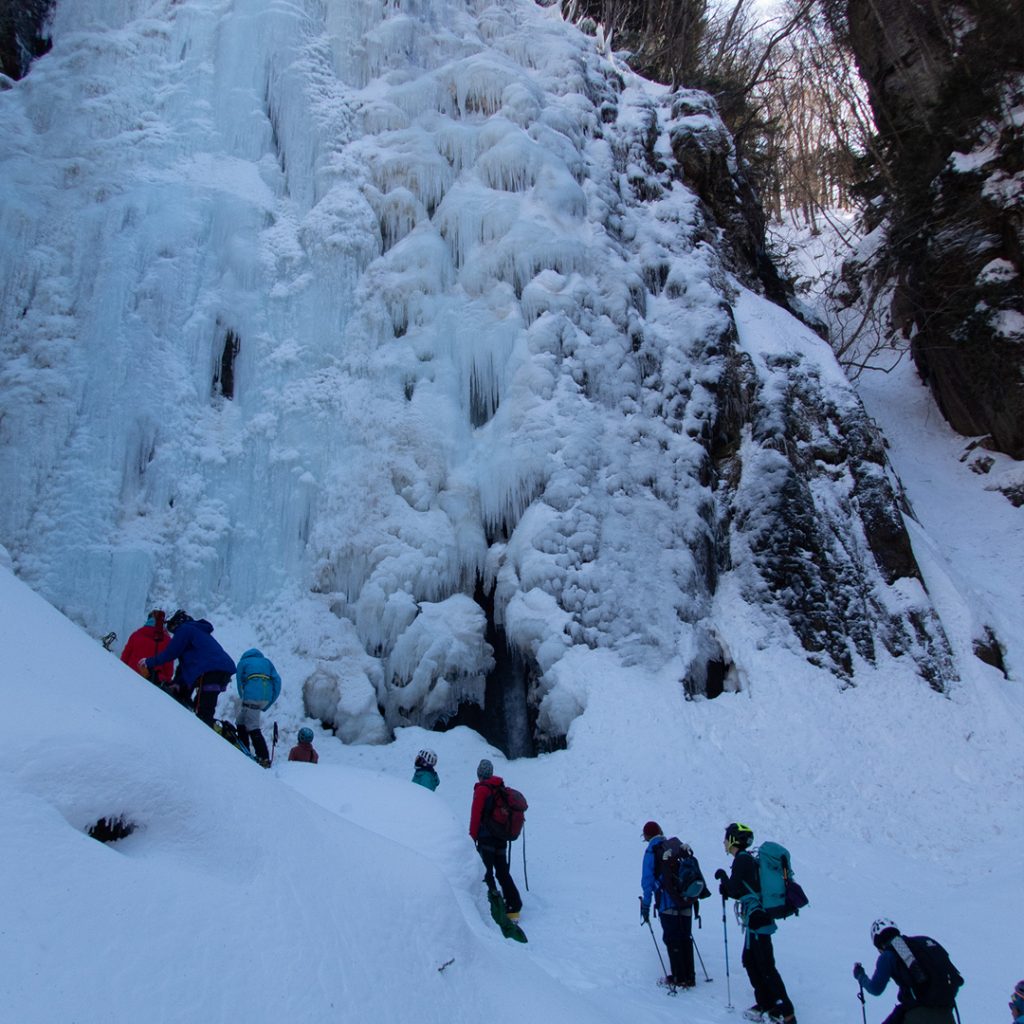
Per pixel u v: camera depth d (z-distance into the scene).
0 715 2.89
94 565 12.03
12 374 12.85
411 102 16.80
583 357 14.93
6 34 15.80
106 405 12.87
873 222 27.55
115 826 2.94
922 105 25.00
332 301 14.73
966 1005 6.70
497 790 7.65
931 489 21.36
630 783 11.35
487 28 19.08
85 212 14.06
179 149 15.05
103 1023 2.28
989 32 22.09
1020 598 17.44
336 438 13.96
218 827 3.26
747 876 6.43
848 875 9.88
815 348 17.47
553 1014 4.18
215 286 14.27
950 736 13.16
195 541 12.72
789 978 7.07
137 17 16.38
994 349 21.45
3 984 2.17
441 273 15.32
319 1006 2.93
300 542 13.42
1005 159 21.75
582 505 13.63
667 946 6.74
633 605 13.32
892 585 15.23
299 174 15.61
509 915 7.46
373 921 3.59
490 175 16.16
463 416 14.48
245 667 8.51
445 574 13.30
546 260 15.33
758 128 30.64
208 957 2.71
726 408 15.80
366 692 12.40
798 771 12.06
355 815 6.60
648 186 18.41
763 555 14.75
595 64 19.83
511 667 13.47
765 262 20.94
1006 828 11.36
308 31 16.62
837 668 13.87
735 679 13.55
